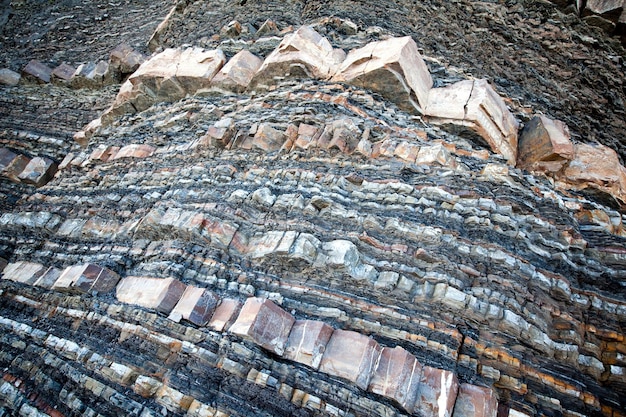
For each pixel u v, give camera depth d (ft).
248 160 32.76
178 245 26.55
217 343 21.25
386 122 33.99
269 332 20.85
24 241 34.45
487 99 34.22
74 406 21.02
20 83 63.21
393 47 35.35
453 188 27.91
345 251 23.63
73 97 58.75
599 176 32.81
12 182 45.14
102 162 41.22
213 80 41.78
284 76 39.22
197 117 40.32
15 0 90.53
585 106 41.16
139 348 22.18
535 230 26.81
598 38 44.37
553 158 33.45
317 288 23.56
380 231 25.81
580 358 21.81
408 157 30.09
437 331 21.58
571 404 20.04
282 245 24.52
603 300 23.79
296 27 44.47
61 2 87.35
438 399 18.79
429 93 36.37
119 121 47.09
